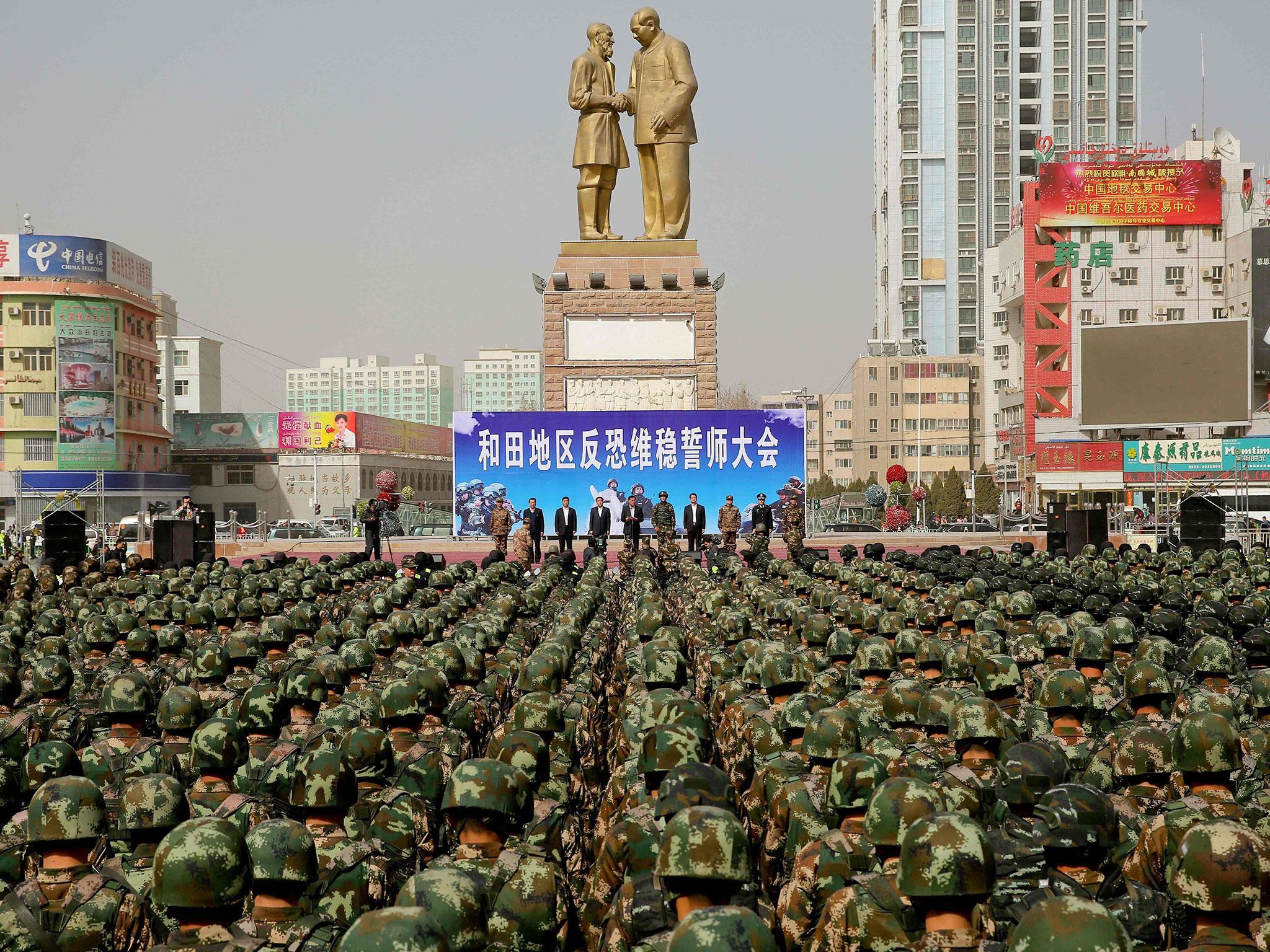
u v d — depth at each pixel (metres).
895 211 107.75
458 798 5.63
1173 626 12.84
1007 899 5.18
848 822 5.81
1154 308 72.44
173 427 82.06
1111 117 106.56
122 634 13.24
